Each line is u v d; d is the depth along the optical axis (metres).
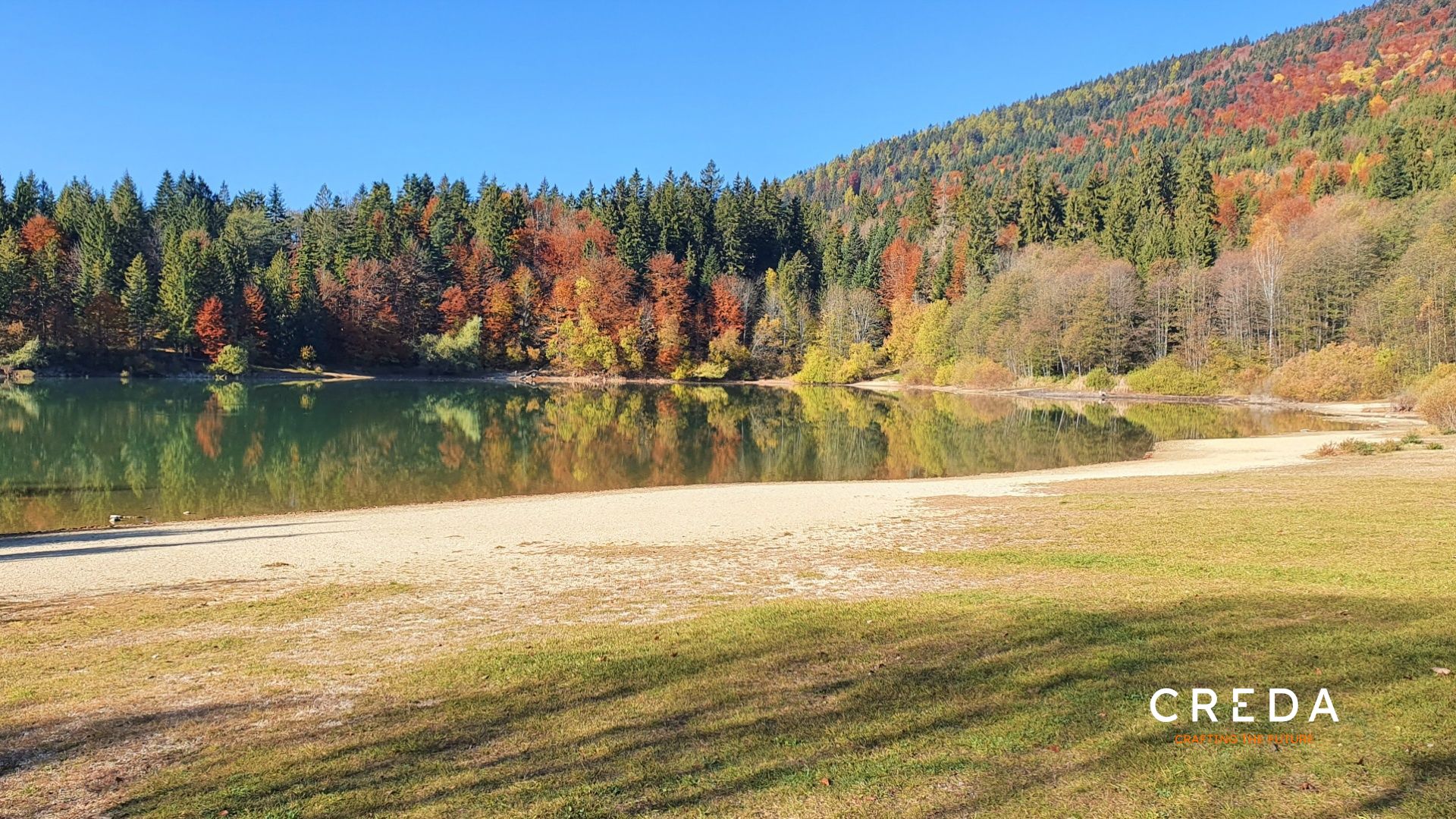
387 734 7.41
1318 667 7.63
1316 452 30.88
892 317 116.88
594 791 6.09
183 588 14.29
